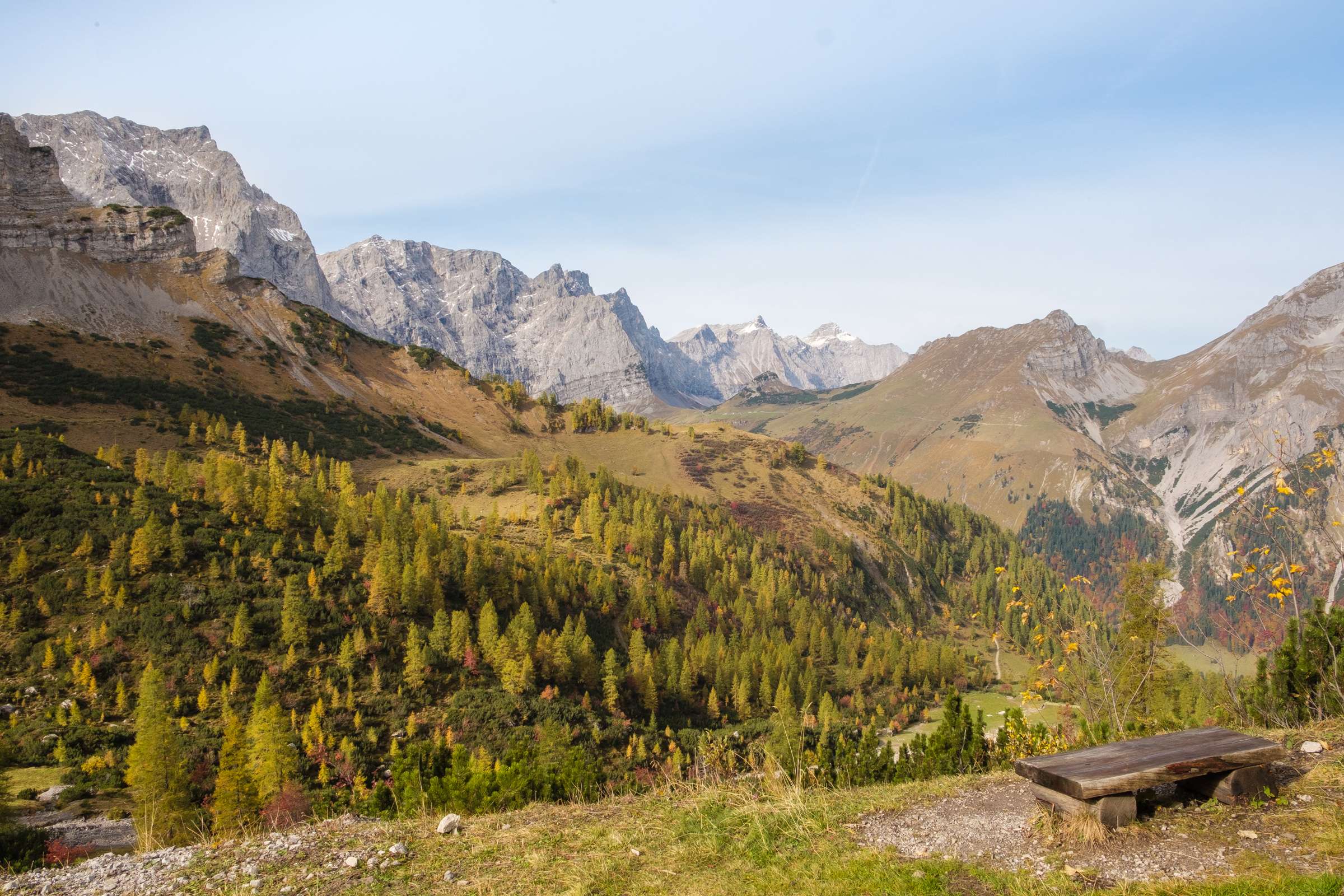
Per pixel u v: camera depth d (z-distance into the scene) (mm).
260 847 14102
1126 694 30891
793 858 12414
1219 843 11320
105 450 178625
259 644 98938
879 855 12188
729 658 133375
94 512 112875
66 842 57188
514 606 131250
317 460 192875
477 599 126062
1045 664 32531
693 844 13250
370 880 12516
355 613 109688
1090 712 30234
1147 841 11578
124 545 104562
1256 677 22531
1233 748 12727
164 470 141375
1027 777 12664
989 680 167250
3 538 103688
